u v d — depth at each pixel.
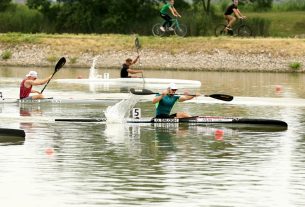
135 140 68.00
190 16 189.00
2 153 61.56
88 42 164.25
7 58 162.62
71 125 76.12
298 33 196.62
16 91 106.50
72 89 113.12
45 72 144.12
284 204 47.81
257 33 185.50
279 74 145.00
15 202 47.75
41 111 85.62
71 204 47.47
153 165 57.94
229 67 151.50
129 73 124.25
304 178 54.12
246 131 73.38
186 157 60.88
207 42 158.50
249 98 101.12
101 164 58.06
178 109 89.44
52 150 62.97
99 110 87.56
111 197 48.97
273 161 59.66
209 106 92.69
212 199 48.72
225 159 60.28
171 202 47.97
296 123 78.75
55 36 169.00
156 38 162.25
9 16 197.75
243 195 49.72
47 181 52.75
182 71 150.12
